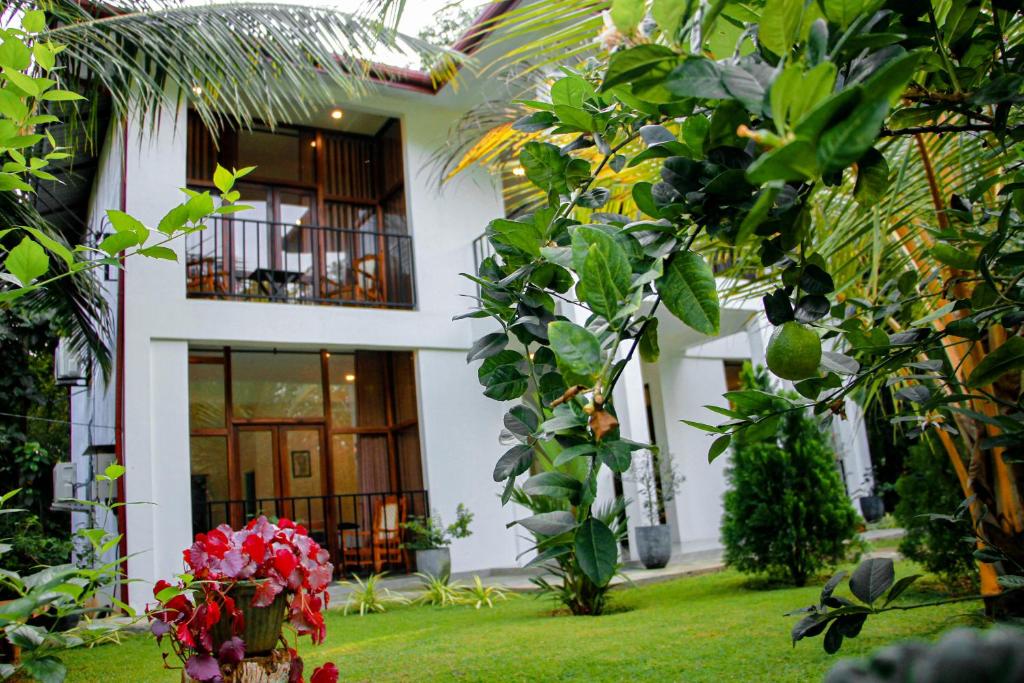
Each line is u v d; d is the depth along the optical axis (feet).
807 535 18.35
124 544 22.63
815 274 2.86
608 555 2.29
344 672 10.52
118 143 25.30
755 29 2.82
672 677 8.43
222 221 29.37
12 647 7.43
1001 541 7.03
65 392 31.96
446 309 30.27
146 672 11.98
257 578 6.89
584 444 2.38
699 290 2.47
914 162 7.47
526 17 7.43
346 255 32.27
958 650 0.76
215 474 27.91
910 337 4.38
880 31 3.07
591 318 3.03
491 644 12.25
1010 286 4.09
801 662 8.57
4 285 11.62
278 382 29.76
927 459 14.29
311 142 32.50
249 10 15.98
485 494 29.37
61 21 13.46
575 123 3.50
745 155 2.57
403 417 31.50
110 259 4.38
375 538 30.01
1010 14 3.38
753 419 3.86
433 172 31.17
